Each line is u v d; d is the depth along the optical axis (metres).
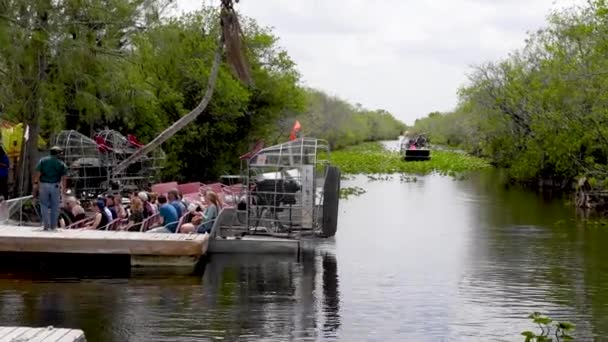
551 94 32.00
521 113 40.97
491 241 20.48
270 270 15.65
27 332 8.85
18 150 24.36
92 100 21.44
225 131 34.03
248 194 17.52
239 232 17.70
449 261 17.41
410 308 12.95
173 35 22.89
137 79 23.19
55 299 12.90
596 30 28.34
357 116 119.50
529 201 31.73
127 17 21.56
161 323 11.63
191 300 13.04
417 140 70.06
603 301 13.58
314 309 12.70
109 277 14.54
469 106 56.50
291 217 17.53
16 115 21.48
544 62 35.41
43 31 19.81
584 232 22.30
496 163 57.56
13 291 13.37
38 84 20.39
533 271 16.28
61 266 15.36
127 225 16.83
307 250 18.52
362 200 32.00
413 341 11.08
